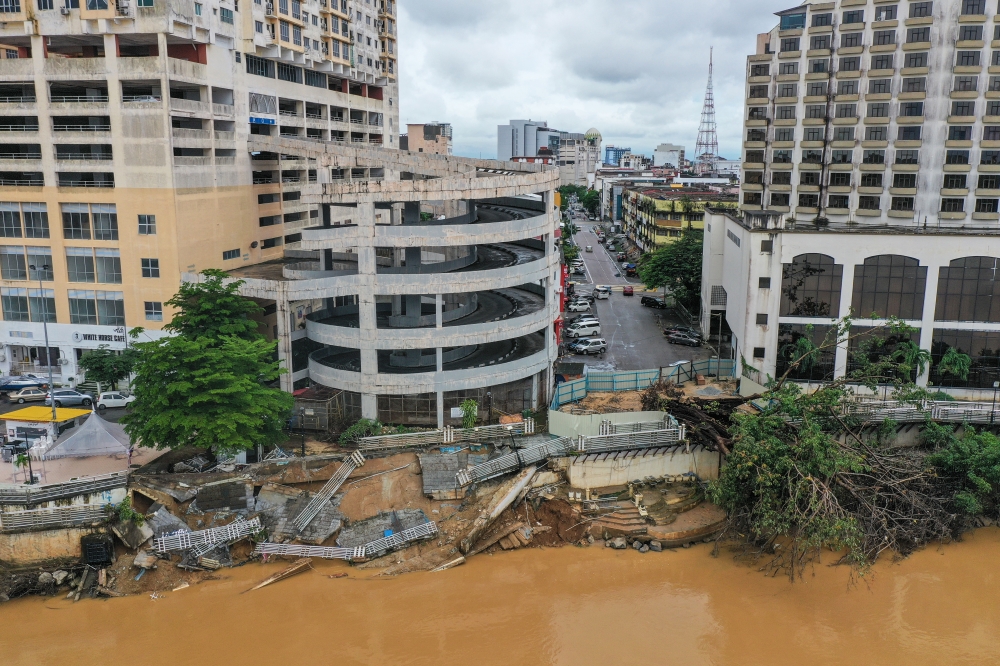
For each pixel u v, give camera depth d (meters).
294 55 79.88
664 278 94.88
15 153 64.75
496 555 43.81
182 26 60.91
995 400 55.31
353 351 61.81
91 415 48.91
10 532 40.66
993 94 84.62
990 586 41.31
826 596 40.31
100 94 65.00
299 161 80.25
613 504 47.59
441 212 92.44
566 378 64.88
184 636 36.22
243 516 43.50
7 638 36.06
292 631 36.69
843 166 92.25
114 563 41.00
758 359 61.62
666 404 52.19
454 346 56.06
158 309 63.25
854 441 48.94
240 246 71.25
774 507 41.03
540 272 57.59
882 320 59.59
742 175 98.69
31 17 59.97
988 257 57.62
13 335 66.56
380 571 41.72
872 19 88.69
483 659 34.97
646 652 35.66
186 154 67.31
